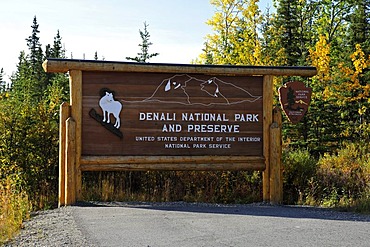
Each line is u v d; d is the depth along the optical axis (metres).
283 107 13.63
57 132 15.87
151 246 7.86
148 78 13.12
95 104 12.84
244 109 13.55
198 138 13.33
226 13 35.25
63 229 9.27
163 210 11.65
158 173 15.65
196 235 8.66
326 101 26.48
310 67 13.64
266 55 31.64
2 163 15.36
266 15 36.81
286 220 10.32
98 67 12.68
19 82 34.03
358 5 32.38
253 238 8.44
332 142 26.47
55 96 20.41
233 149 13.48
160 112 13.16
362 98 27.41
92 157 12.72
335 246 7.89
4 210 10.24
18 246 8.08
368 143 21.19
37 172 15.37
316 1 37.59
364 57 28.28
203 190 15.25
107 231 8.97
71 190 12.58
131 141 13.00
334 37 37.12
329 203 13.39
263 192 13.66
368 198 12.81
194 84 13.34
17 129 15.59
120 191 14.12
